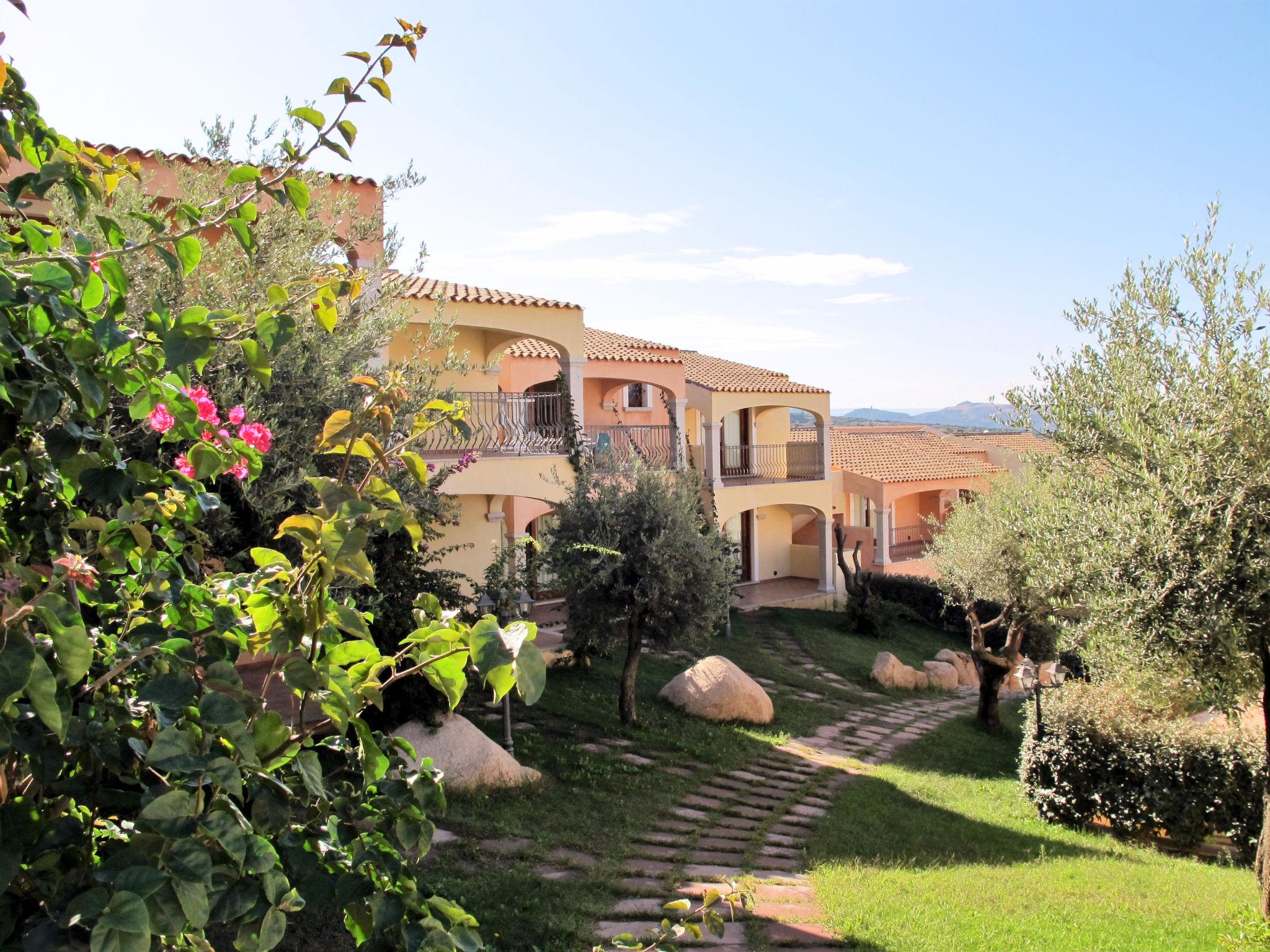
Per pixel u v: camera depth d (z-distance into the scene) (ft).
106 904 5.97
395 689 31.55
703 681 47.06
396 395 9.47
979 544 52.39
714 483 78.13
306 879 7.88
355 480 24.02
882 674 61.93
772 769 39.63
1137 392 25.90
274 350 9.20
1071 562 27.20
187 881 6.24
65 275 8.04
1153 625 24.14
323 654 8.63
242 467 10.55
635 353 70.69
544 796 31.58
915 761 44.86
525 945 19.54
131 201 21.44
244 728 7.08
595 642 43.06
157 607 8.81
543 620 60.80
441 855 24.41
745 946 21.16
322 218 28.22
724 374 85.46
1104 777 37.40
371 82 10.79
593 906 22.07
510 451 52.54
